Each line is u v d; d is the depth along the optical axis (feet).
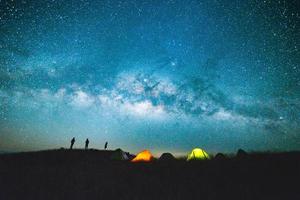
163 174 38.24
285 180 29.60
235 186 28.45
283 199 23.18
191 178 34.04
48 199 25.31
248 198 24.22
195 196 25.82
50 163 57.67
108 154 77.00
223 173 35.73
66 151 79.41
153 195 26.71
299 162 38.50
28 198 25.50
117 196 26.48
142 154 61.93
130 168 44.01
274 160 41.32
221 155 51.11
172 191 27.94
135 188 29.73
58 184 31.35
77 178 35.04
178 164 47.91
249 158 45.16
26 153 75.25
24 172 39.17
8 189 28.63
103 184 31.60
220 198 24.71
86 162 53.78
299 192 24.97
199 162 48.70
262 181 29.84
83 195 26.71
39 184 31.14
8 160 59.57
